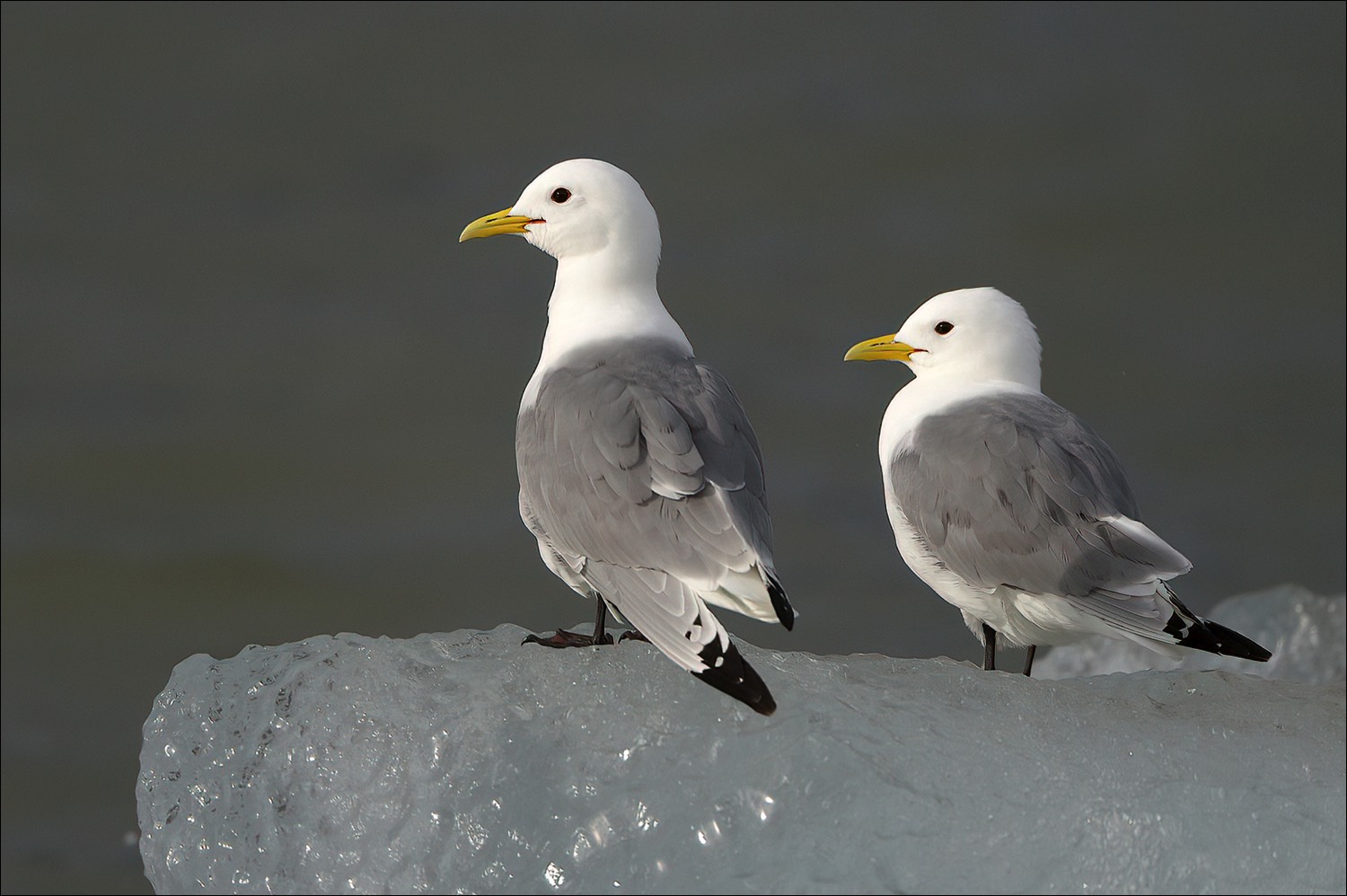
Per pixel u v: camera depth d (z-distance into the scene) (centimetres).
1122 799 948
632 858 953
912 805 947
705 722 1012
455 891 961
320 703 1059
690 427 1117
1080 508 1197
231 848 1012
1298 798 950
